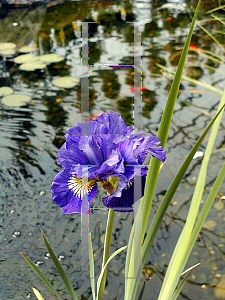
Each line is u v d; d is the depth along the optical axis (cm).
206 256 192
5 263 195
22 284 189
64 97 253
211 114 239
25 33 303
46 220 207
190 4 309
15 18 316
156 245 196
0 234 203
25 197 214
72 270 192
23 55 282
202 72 261
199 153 224
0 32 302
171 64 265
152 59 269
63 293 187
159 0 325
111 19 309
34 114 244
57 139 232
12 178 220
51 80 263
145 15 312
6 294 186
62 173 111
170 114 120
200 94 250
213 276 187
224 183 214
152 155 113
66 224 206
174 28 296
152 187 125
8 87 259
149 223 202
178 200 209
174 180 119
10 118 242
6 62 278
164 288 137
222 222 201
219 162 220
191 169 219
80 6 326
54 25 308
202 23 295
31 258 196
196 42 280
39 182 219
